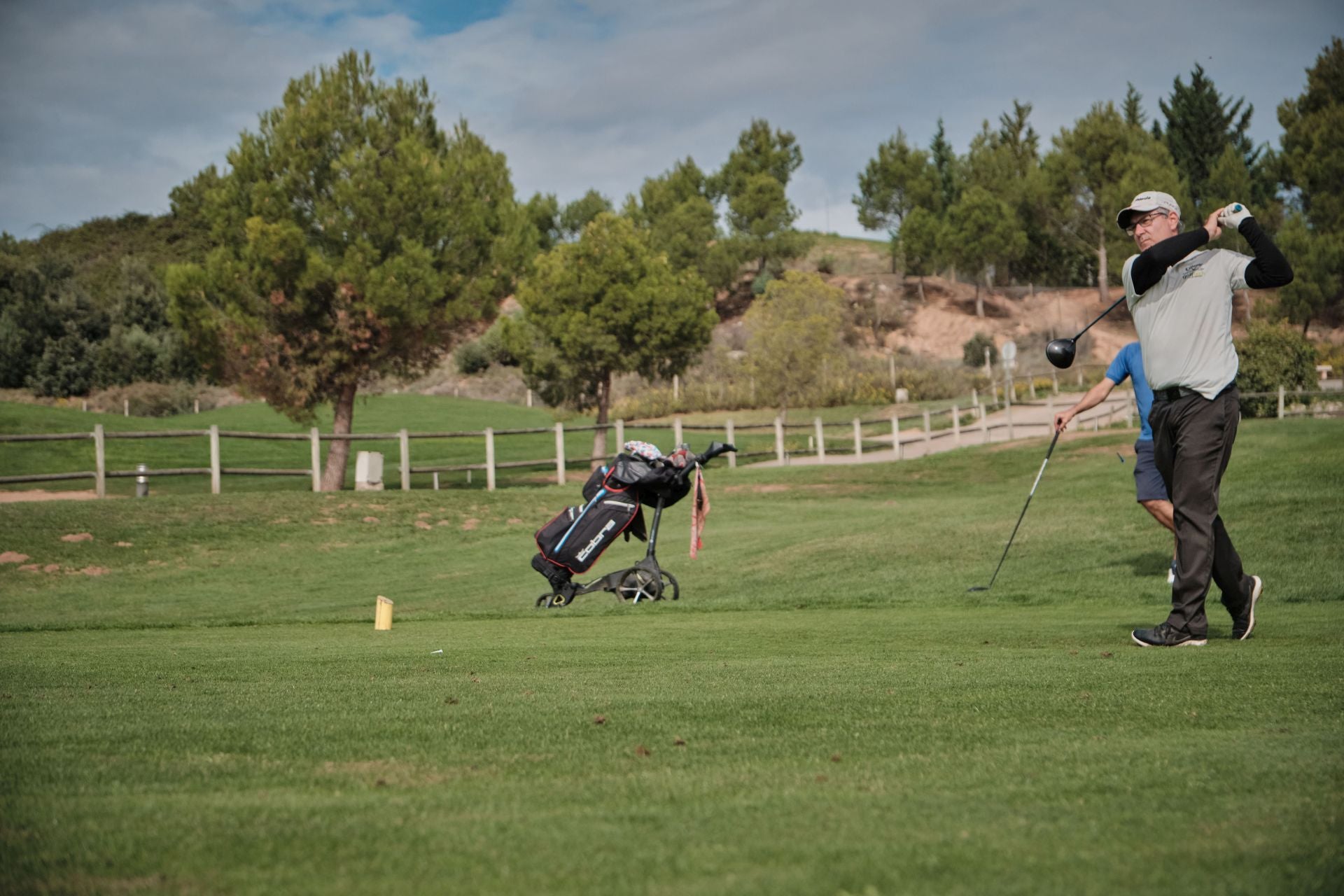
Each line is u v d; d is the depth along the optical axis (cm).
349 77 3328
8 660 812
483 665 724
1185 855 258
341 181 3206
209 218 3438
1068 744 399
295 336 3353
